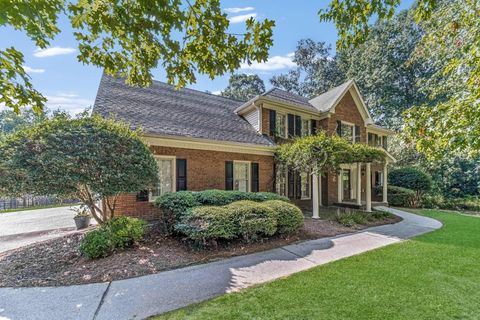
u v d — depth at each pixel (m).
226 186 10.84
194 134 9.84
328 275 4.73
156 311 3.52
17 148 5.60
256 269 5.14
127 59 3.22
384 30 25.30
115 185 6.21
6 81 3.17
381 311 3.45
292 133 14.24
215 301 3.78
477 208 15.92
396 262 5.43
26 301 3.83
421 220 11.14
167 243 6.53
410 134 3.84
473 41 3.39
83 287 4.30
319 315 3.36
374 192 17.73
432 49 4.99
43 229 9.45
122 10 2.54
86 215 9.01
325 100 16.36
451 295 3.91
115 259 5.45
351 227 9.22
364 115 17.30
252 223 6.61
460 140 3.09
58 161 5.61
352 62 29.39
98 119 6.66
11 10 2.08
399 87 25.98
